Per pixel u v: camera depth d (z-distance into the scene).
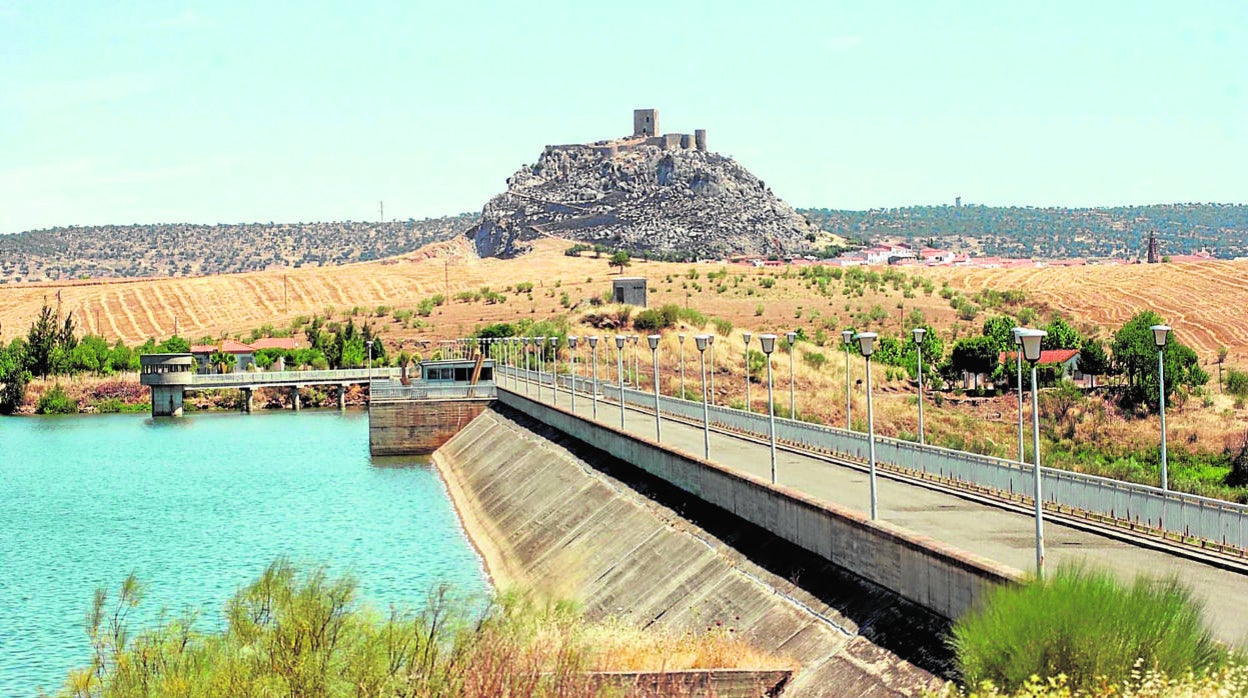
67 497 90.31
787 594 39.69
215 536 74.31
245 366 185.38
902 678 30.70
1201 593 30.50
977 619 26.28
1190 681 21.80
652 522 55.31
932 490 50.00
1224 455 79.38
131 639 36.12
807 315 178.62
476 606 35.50
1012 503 45.69
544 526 66.38
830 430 63.88
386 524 77.81
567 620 33.16
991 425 95.19
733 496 49.88
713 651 35.31
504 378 139.12
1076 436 89.19
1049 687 23.28
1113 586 24.89
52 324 181.62
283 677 29.66
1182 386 106.81
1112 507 40.88
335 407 165.62
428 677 30.02
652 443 62.91
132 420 150.12
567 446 83.12
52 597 59.03
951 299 195.12
